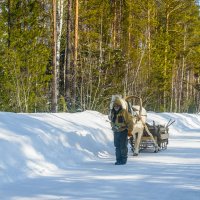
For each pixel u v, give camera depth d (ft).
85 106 130.00
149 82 205.26
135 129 78.38
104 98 136.56
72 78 141.69
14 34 156.87
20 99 120.26
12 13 160.15
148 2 230.89
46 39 175.73
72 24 197.16
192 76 384.47
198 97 354.13
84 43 193.67
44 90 152.87
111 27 220.23
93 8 205.05
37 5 164.45
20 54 151.02
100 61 161.38
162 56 246.47
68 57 143.43
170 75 250.78
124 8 226.38
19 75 130.62
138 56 204.03
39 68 151.02
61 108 134.62
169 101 269.64
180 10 268.62
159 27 258.57
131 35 230.89
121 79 169.27
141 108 80.02
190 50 279.90
